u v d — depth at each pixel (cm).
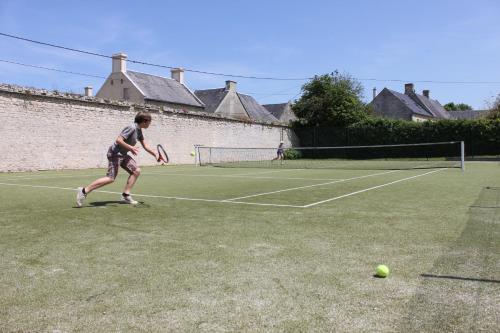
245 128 3131
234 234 480
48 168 1855
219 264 363
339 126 3706
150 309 269
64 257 386
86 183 1148
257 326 244
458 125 3253
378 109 5628
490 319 249
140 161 2294
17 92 1727
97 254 396
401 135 3434
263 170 1906
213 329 241
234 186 1067
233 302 279
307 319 253
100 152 2078
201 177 1422
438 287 302
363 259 376
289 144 3684
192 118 2639
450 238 453
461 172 1631
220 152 2878
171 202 745
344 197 819
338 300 281
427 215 600
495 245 421
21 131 1753
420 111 5834
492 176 1391
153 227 521
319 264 362
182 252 403
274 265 359
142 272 343
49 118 1855
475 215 595
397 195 849
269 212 634
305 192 915
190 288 306
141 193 893
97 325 247
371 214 613
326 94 3719
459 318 251
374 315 257
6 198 798
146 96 3631
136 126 693
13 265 362
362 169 1941
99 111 2072
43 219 573
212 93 4725
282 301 281
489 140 3164
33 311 267
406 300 279
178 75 4219
